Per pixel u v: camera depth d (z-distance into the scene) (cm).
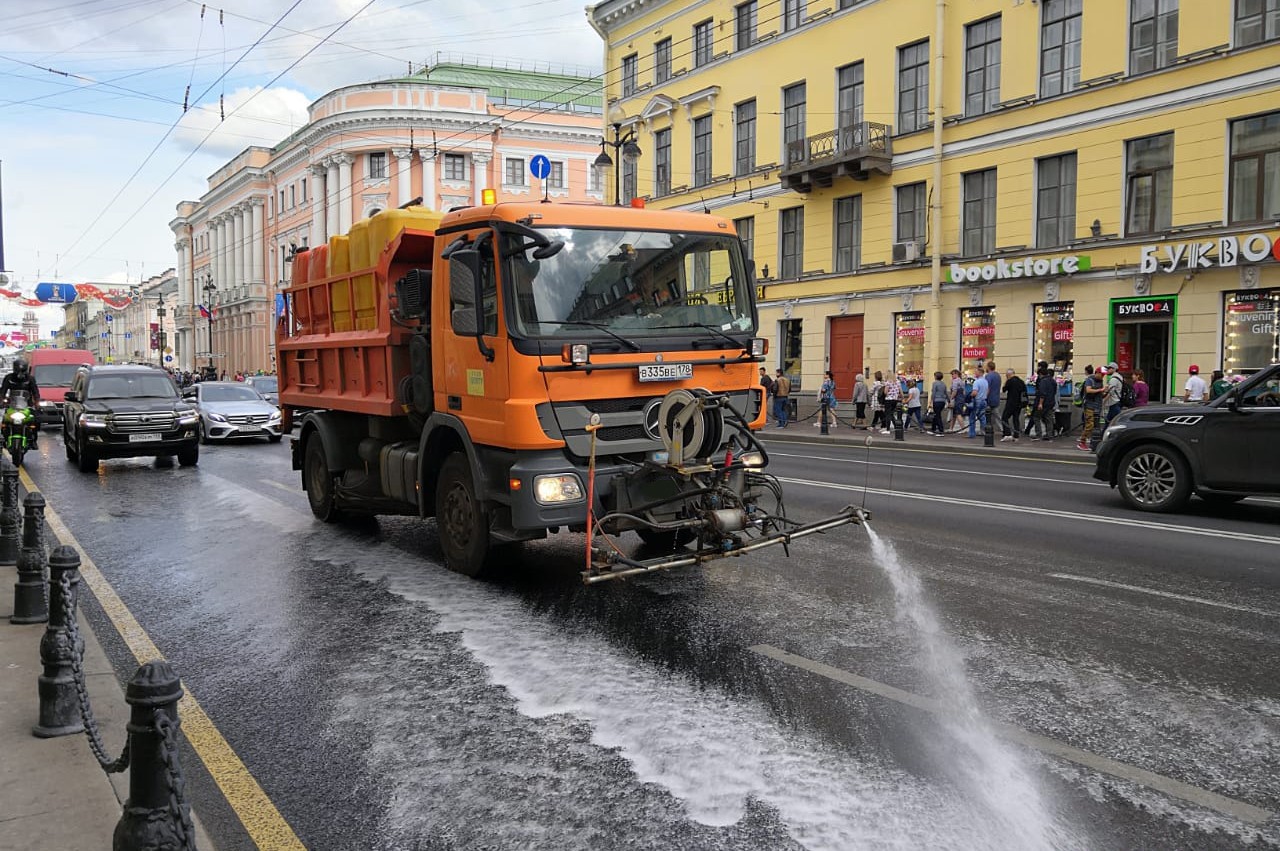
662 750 397
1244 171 1872
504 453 639
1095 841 321
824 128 2788
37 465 1638
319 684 486
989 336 2358
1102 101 2083
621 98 3641
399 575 731
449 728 424
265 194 6838
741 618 598
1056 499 1136
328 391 947
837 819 336
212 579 731
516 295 615
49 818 328
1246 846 318
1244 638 548
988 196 2366
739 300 717
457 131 5331
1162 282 1984
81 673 361
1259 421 955
